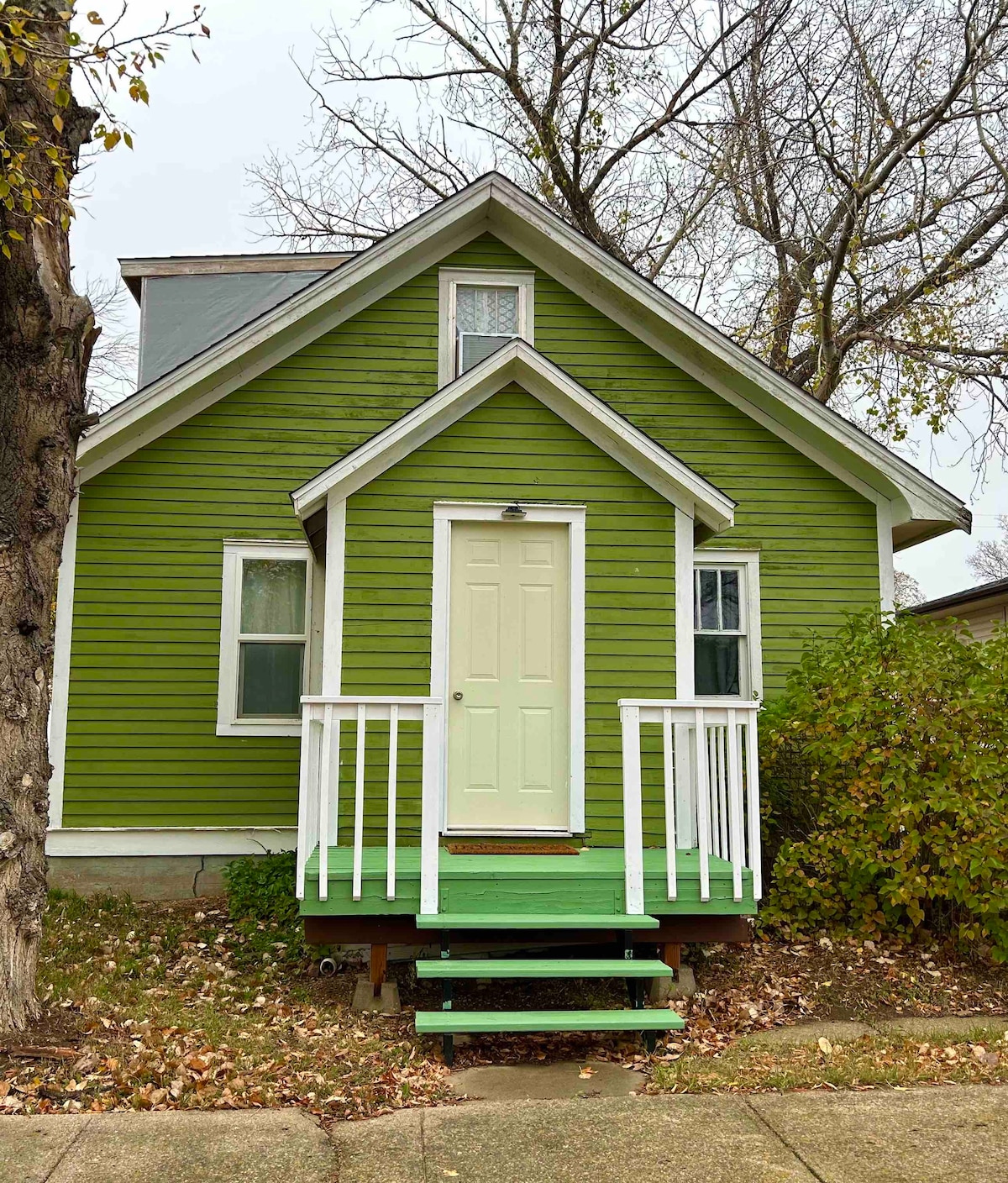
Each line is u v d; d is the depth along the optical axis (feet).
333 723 22.08
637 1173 12.73
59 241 17.87
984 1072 16.42
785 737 25.76
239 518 30.81
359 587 23.25
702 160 60.75
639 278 31.45
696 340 31.60
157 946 24.08
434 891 19.57
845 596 32.48
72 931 24.56
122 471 30.55
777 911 24.77
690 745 23.81
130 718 29.91
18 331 17.35
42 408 17.67
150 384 29.63
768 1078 16.11
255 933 25.29
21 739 17.04
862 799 23.81
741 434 32.63
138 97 17.48
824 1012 20.43
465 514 23.75
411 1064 17.08
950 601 55.16
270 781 30.25
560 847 22.84
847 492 32.91
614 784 23.34
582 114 56.90
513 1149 13.42
